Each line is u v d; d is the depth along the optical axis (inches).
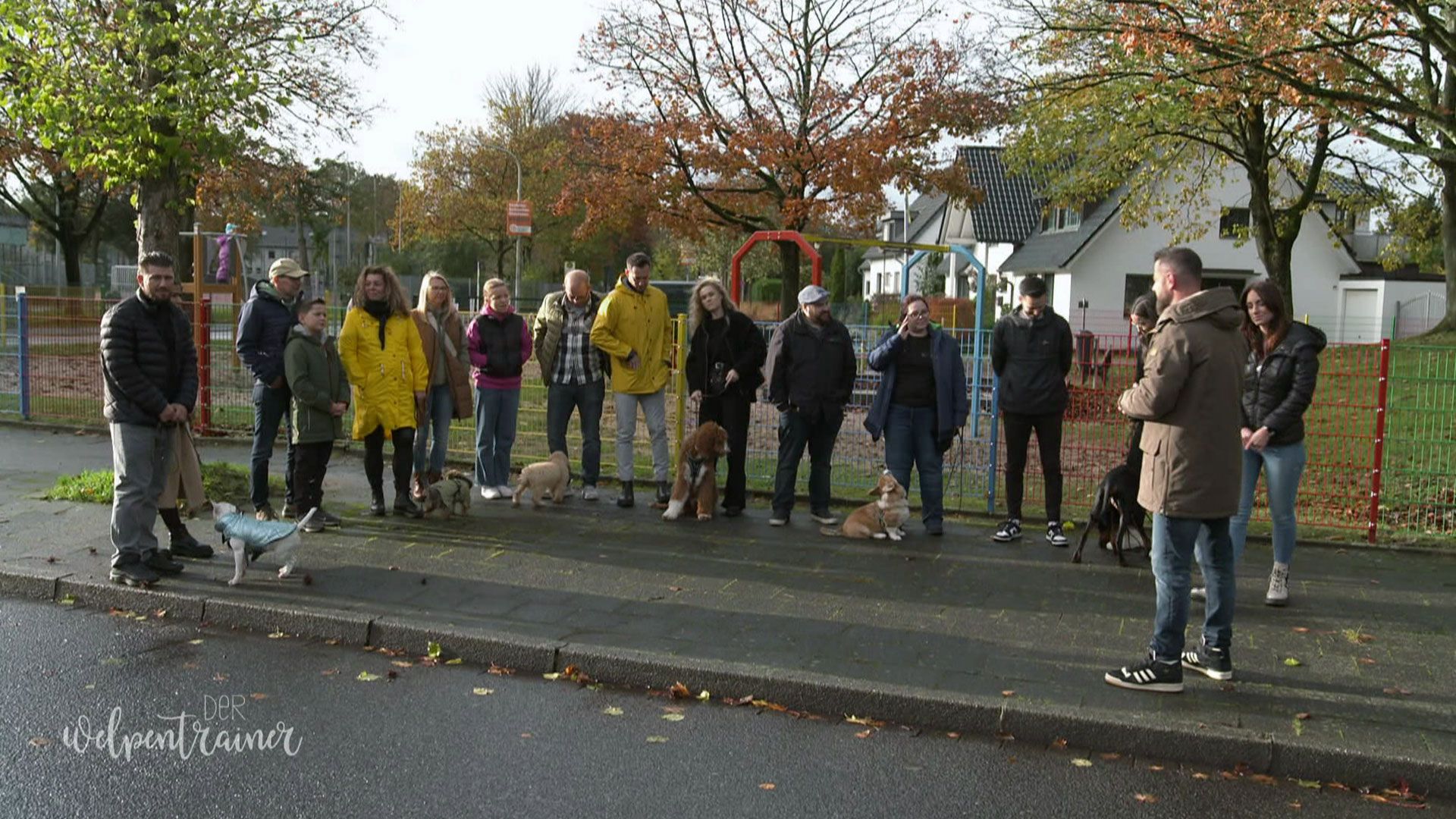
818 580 259.4
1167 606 188.2
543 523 313.9
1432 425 324.5
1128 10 527.8
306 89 617.3
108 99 389.1
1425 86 645.9
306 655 214.4
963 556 285.0
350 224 2647.6
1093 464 346.0
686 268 2282.2
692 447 320.2
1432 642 218.7
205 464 345.4
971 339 418.9
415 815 147.1
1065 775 165.8
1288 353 232.8
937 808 152.9
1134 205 975.0
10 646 214.4
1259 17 486.6
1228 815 153.3
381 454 315.9
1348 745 166.7
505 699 192.7
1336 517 323.0
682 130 964.6
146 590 240.5
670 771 163.3
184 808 147.9
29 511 313.3
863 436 397.7
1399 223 967.6
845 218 984.3
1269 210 877.2
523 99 1947.6
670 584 253.9
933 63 944.9
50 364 507.5
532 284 1998.0
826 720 186.9
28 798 149.9
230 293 612.7
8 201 1481.3
